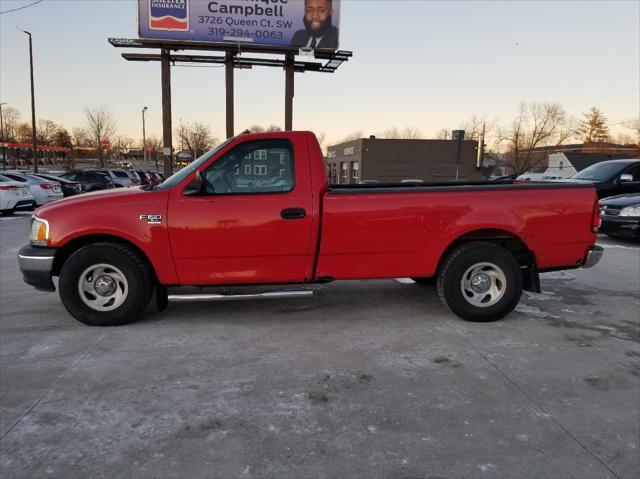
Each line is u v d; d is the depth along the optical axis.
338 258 4.63
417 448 2.66
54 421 2.92
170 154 23.39
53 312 5.12
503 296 4.72
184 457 2.56
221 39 22.23
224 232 4.43
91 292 4.56
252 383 3.43
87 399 3.19
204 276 4.53
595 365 3.77
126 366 3.71
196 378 3.51
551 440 2.74
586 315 5.06
